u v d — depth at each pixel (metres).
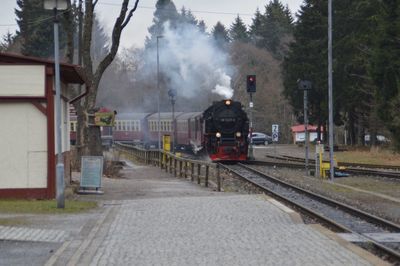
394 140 50.09
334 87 67.00
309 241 13.28
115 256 11.79
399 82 48.47
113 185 29.02
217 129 50.41
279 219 16.77
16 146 22.30
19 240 13.53
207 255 11.86
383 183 30.55
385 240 14.90
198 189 27.38
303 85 36.03
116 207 19.84
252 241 13.37
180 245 12.97
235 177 35.28
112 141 87.94
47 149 22.36
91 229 15.17
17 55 21.97
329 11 35.41
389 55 50.31
